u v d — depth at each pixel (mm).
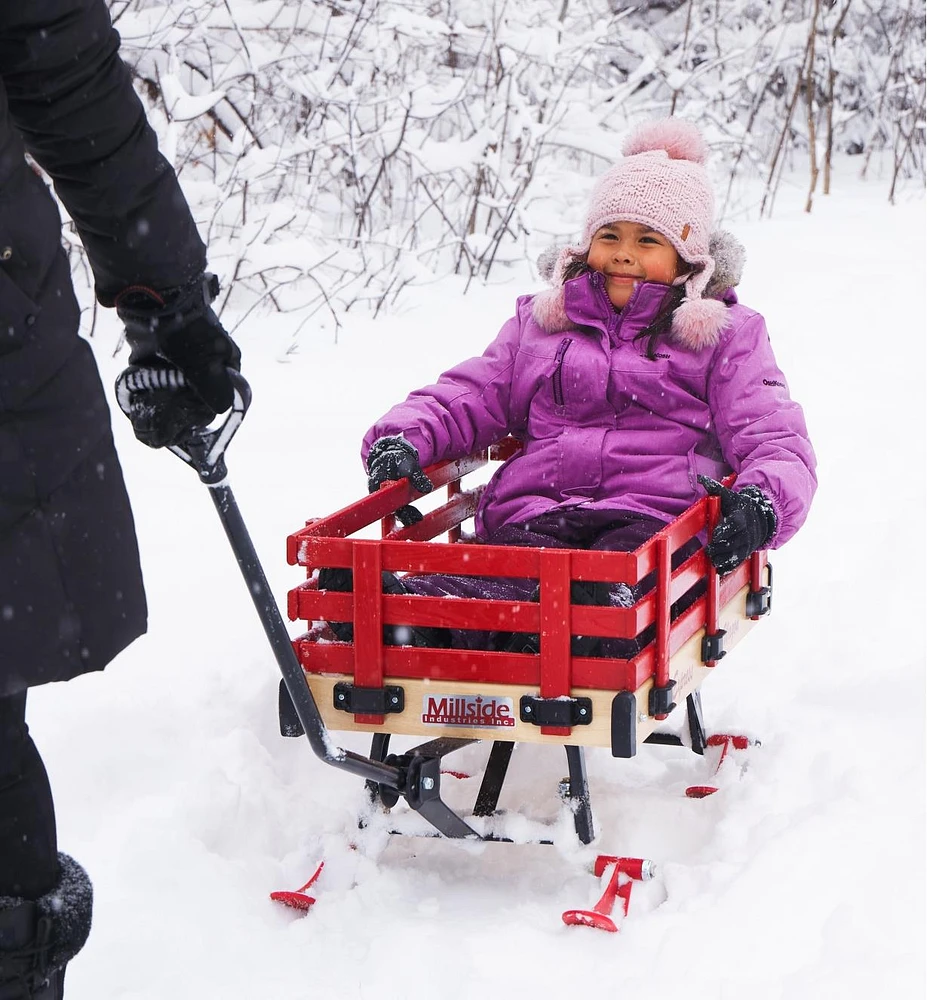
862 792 2729
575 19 8516
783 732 3080
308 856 2619
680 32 9703
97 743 2965
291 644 2281
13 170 1522
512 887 2559
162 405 1883
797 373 5660
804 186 9461
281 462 4750
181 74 7191
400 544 2396
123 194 1680
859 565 4008
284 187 7383
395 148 7113
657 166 3119
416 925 2357
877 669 3436
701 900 2400
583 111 7625
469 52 7664
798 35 9305
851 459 4789
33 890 1729
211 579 3857
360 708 2449
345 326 6434
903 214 8336
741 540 2551
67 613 1583
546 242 7684
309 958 2291
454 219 7637
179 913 2373
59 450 1568
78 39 1579
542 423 3191
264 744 3150
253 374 5777
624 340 3127
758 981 2158
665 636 2400
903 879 2402
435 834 2580
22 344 1526
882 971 2158
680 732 3086
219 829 2715
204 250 1819
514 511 3111
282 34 7402
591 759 3094
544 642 2342
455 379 3240
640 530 2855
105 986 2172
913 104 9320
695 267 3139
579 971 2215
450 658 2414
